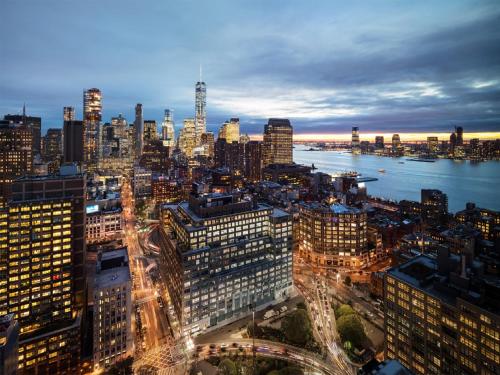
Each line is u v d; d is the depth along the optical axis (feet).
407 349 443.73
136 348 545.03
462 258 405.39
